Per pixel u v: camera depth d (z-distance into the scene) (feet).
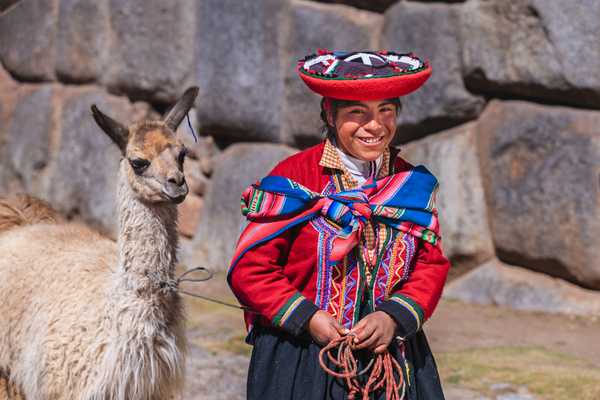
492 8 49.42
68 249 29.01
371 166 19.54
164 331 25.35
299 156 19.88
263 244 18.98
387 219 19.15
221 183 62.03
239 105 60.54
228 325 47.37
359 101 18.49
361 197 18.84
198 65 62.44
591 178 47.29
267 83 59.41
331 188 19.27
